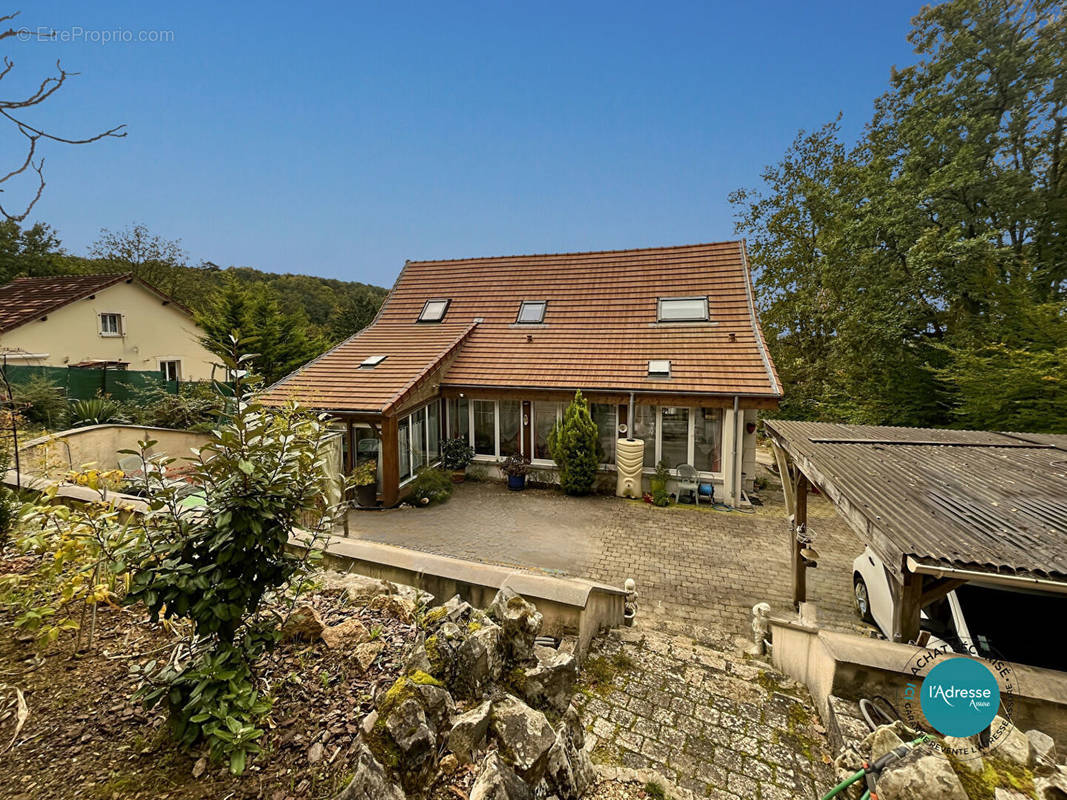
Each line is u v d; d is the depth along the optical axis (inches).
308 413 117.0
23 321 650.8
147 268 1270.9
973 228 514.0
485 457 556.1
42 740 85.4
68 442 375.2
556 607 172.2
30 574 130.5
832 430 292.2
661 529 407.8
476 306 661.3
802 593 285.0
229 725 75.4
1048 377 400.2
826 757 133.6
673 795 112.7
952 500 171.5
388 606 141.9
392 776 78.2
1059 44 482.3
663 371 491.2
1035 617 175.5
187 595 81.9
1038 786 104.4
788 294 855.7
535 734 96.4
